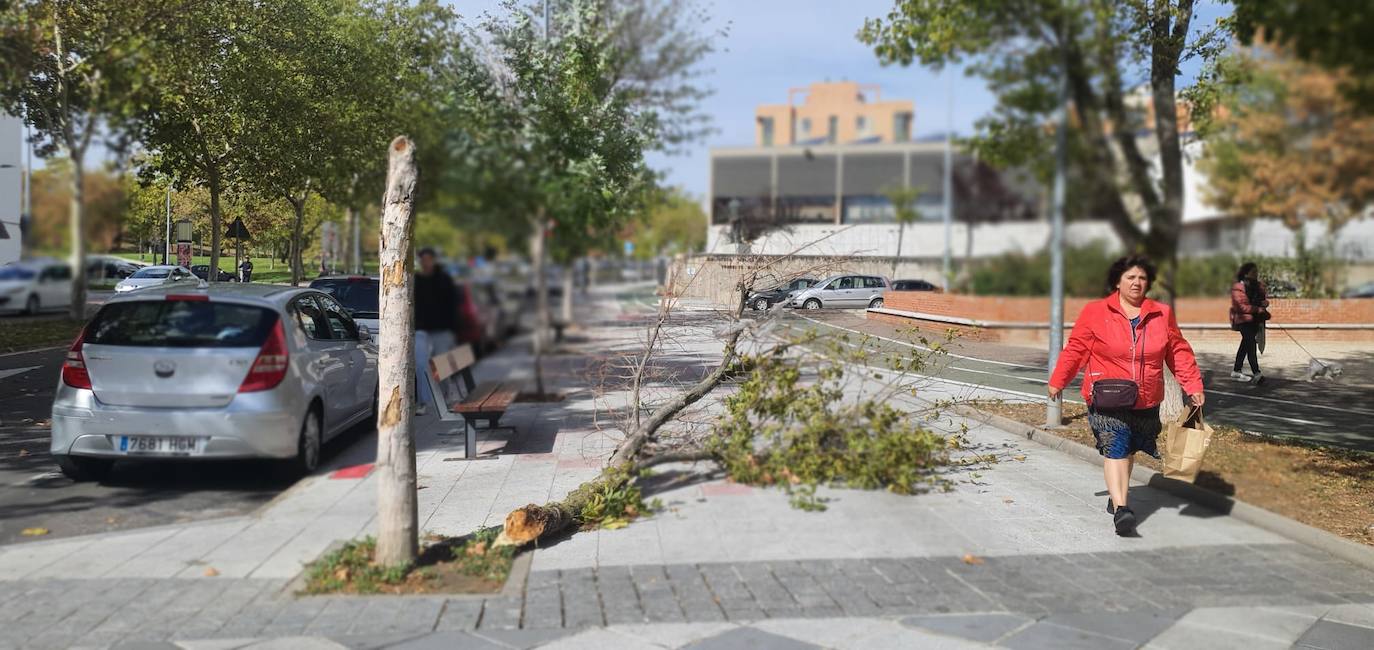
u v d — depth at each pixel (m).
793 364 6.30
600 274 10.73
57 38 9.80
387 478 4.74
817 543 5.06
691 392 6.65
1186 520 5.68
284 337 6.98
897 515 5.55
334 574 4.61
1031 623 4.00
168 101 14.44
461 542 5.25
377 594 4.39
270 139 15.09
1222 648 3.74
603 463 7.52
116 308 6.89
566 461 7.63
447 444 8.46
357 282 11.84
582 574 4.67
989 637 3.84
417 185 4.72
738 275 6.22
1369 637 3.86
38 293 6.37
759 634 3.88
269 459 6.91
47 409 10.84
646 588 4.45
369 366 8.99
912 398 7.52
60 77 7.36
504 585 4.52
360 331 8.97
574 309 10.95
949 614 4.11
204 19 16.58
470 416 7.75
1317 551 5.06
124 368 6.65
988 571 4.69
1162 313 5.31
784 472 6.11
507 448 8.20
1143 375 5.30
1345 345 16.20
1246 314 12.94
